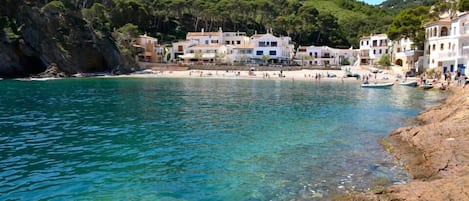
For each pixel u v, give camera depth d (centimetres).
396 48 11044
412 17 9469
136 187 1543
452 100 3822
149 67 11319
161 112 3641
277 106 4212
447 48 8112
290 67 11031
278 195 1469
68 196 1438
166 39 14825
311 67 11112
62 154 2020
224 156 2017
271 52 12531
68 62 9800
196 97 5119
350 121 3186
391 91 6259
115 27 13425
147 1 15862
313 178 1661
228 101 4678
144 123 3006
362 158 1975
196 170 1772
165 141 2353
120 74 10406
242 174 1719
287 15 16975
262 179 1652
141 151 2095
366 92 6088
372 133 2655
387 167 1809
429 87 6488
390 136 2378
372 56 12506
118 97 4962
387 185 1560
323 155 2044
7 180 1598
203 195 1472
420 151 1911
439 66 8331
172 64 11412
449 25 8469
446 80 7162
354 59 13588
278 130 2755
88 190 1502
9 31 9162
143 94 5422
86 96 5041
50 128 2755
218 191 1512
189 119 3234
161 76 9938
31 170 1738
